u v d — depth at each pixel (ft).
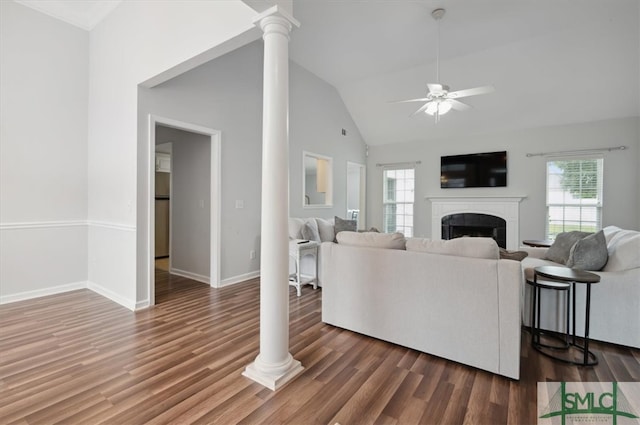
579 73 15.15
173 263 15.78
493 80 16.74
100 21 12.32
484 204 19.99
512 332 6.40
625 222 16.38
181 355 7.40
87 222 13.11
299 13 12.34
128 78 10.80
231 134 13.71
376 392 6.02
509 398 5.84
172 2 9.16
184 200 15.11
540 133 18.53
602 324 8.18
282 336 6.55
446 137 21.68
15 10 11.20
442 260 7.20
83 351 7.55
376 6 11.86
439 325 7.29
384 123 22.30
